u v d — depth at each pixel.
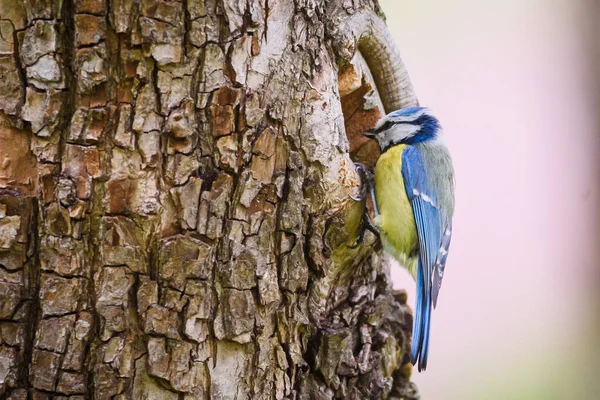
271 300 5.54
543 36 11.00
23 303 4.84
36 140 4.90
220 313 5.29
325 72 6.12
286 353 5.80
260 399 5.52
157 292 5.07
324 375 6.22
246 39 5.37
